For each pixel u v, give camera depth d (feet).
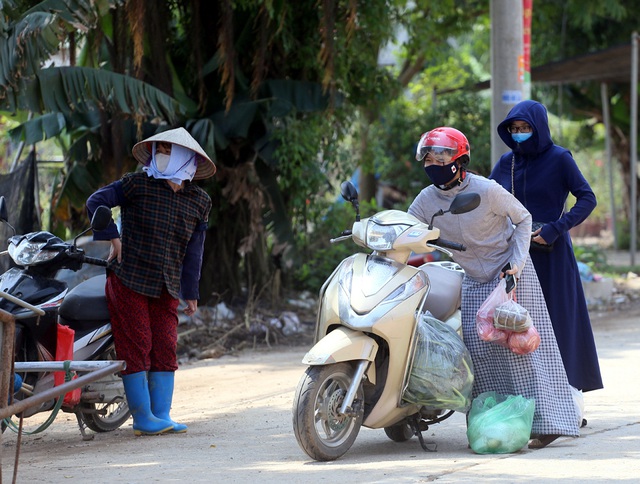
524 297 42.50
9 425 41.24
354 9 82.94
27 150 112.88
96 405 54.34
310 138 91.50
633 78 141.38
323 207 105.40
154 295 46.83
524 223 41.63
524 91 94.07
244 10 90.63
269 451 42.39
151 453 42.73
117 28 79.05
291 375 68.08
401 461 39.29
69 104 68.69
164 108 76.28
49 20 59.98
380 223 40.91
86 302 47.26
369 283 40.09
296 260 92.58
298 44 92.84
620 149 210.79
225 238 95.81
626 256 177.78
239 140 90.43
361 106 106.73
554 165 45.60
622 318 98.48
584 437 43.37
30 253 44.11
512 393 42.09
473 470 36.58
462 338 42.96
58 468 39.42
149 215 46.62
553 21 182.91
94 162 88.17
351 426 40.09
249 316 89.92
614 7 165.07
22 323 43.27
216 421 51.75
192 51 89.71
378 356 40.83
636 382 58.70
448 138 40.88
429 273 44.21
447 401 40.40
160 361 48.29
